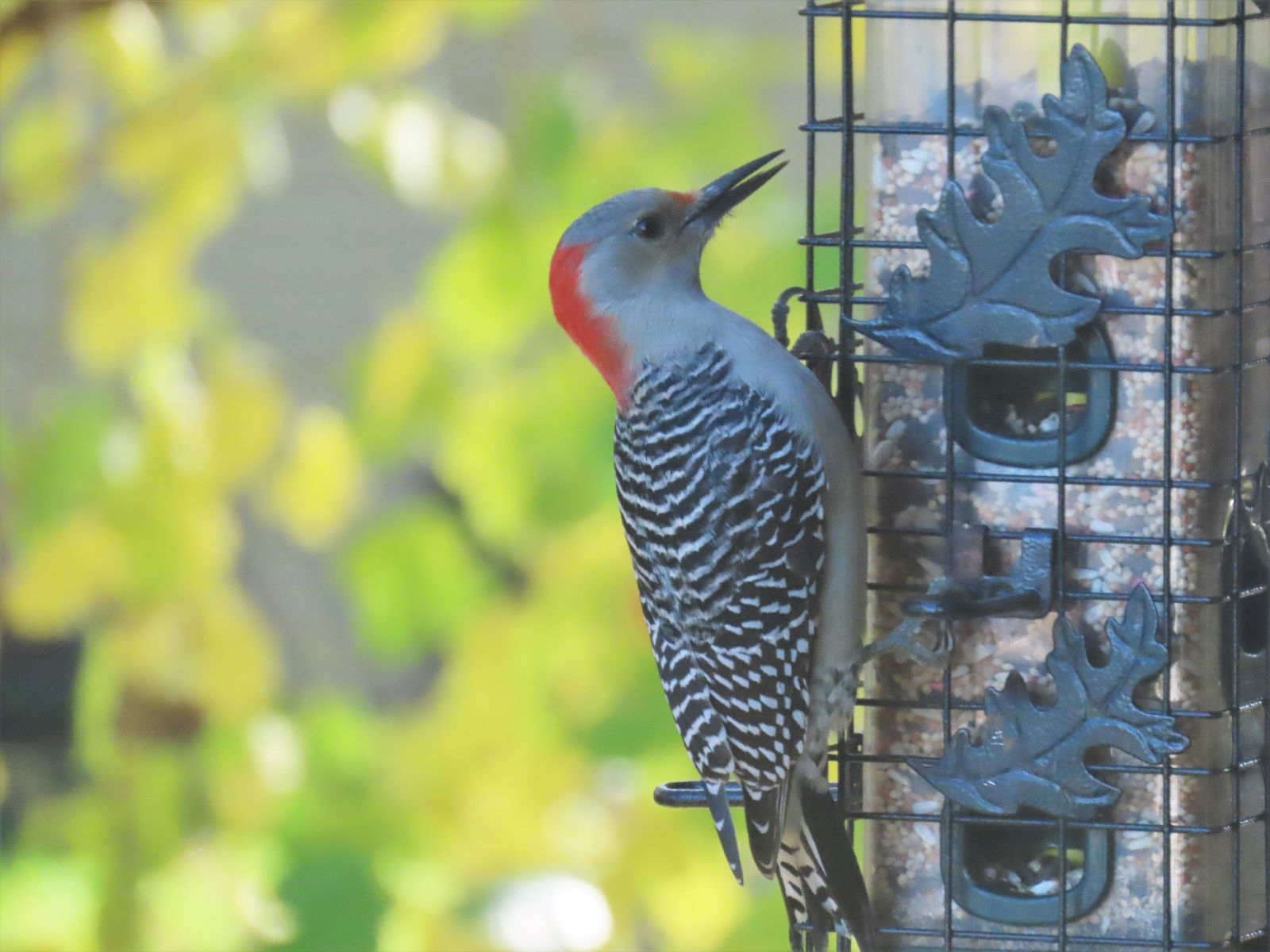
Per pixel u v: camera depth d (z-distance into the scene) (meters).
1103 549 9.10
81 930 11.44
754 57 12.30
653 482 9.33
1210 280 8.92
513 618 12.14
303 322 18.56
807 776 9.40
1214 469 9.03
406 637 12.29
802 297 9.62
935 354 8.78
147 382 11.84
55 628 11.77
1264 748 9.46
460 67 13.50
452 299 12.02
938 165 9.24
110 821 11.68
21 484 11.73
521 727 11.96
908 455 9.44
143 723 11.89
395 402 12.10
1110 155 8.91
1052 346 8.93
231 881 11.42
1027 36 9.01
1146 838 9.21
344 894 11.23
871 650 9.31
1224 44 8.91
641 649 11.97
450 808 11.86
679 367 9.31
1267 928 9.55
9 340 15.49
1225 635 9.12
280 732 11.84
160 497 11.75
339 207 18.58
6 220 12.00
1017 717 8.91
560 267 9.58
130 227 11.96
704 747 9.36
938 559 9.41
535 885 11.54
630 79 12.77
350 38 11.64
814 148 9.82
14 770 15.80
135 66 11.75
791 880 9.71
